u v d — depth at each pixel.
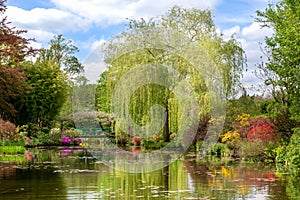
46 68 26.22
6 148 18.17
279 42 11.81
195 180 9.24
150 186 8.37
